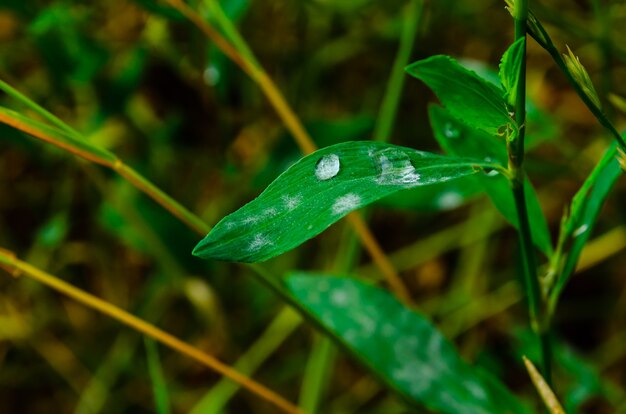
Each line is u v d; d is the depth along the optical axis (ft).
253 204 0.59
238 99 1.24
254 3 1.33
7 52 1.33
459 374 0.81
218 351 1.32
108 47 1.15
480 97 0.63
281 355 1.39
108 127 1.27
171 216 1.21
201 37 1.14
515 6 0.62
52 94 1.20
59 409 1.40
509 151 0.64
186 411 1.36
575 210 0.69
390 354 0.81
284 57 1.38
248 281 1.32
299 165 0.60
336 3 1.33
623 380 1.34
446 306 1.37
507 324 1.35
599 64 1.32
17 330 1.38
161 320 1.37
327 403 1.36
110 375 1.36
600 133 1.32
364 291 0.83
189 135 1.27
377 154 0.61
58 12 1.06
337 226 1.39
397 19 1.36
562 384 1.20
